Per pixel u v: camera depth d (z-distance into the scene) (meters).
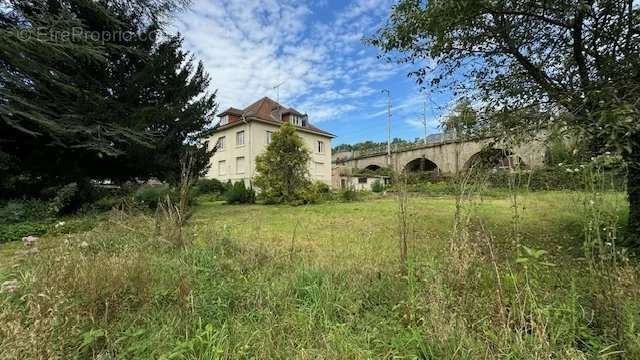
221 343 1.83
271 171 14.88
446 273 2.32
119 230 4.46
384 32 4.98
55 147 9.14
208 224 6.60
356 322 2.15
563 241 4.40
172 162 11.40
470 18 4.19
